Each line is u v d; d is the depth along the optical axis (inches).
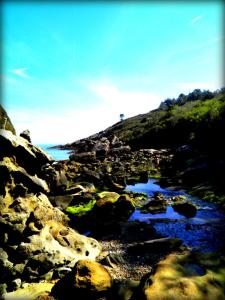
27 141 636.1
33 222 538.3
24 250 487.8
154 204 911.0
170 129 3235.7
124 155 2600.9
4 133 571.5
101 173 1556.3
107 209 792.3
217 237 635.5
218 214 823.7
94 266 425.4
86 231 728.3
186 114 3233.3
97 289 398.0
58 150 5467.5
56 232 568.4
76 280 402.9
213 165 1363.2
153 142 3368.6
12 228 508.1
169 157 2224.4
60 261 500.1
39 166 648.4
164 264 385.7
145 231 689.0
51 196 938.1
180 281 348.8
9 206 537.3
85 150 3299.7
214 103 3095.5
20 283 455.2
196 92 6323.8
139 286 369.1
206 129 1957.4
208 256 411.5
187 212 841.5
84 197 979.3
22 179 585.0
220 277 366.0
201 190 1127.0
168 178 1520.7
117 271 489.1
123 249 593.6
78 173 1557.6
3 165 538.0
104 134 5689.0
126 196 851.4
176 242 588.4
